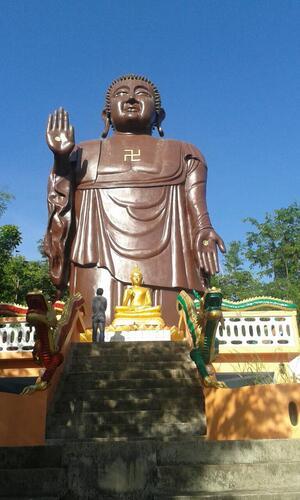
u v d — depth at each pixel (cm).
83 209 2283
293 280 3250
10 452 669
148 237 2219
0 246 2470
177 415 994
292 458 696
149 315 1858
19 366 1742
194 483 625
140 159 2361
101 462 631
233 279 3638
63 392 1082
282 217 3475
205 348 1017
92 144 2425
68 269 2242
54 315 1036
